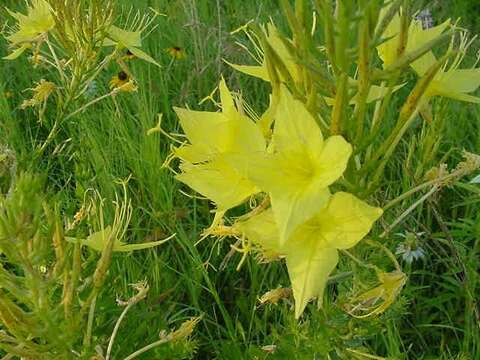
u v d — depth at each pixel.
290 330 0.24
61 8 0.33
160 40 0.56
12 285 0.21
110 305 0.27
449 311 0.36
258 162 0.18
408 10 0.18
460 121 0.47
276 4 0.62
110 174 0.41
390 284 0.20
